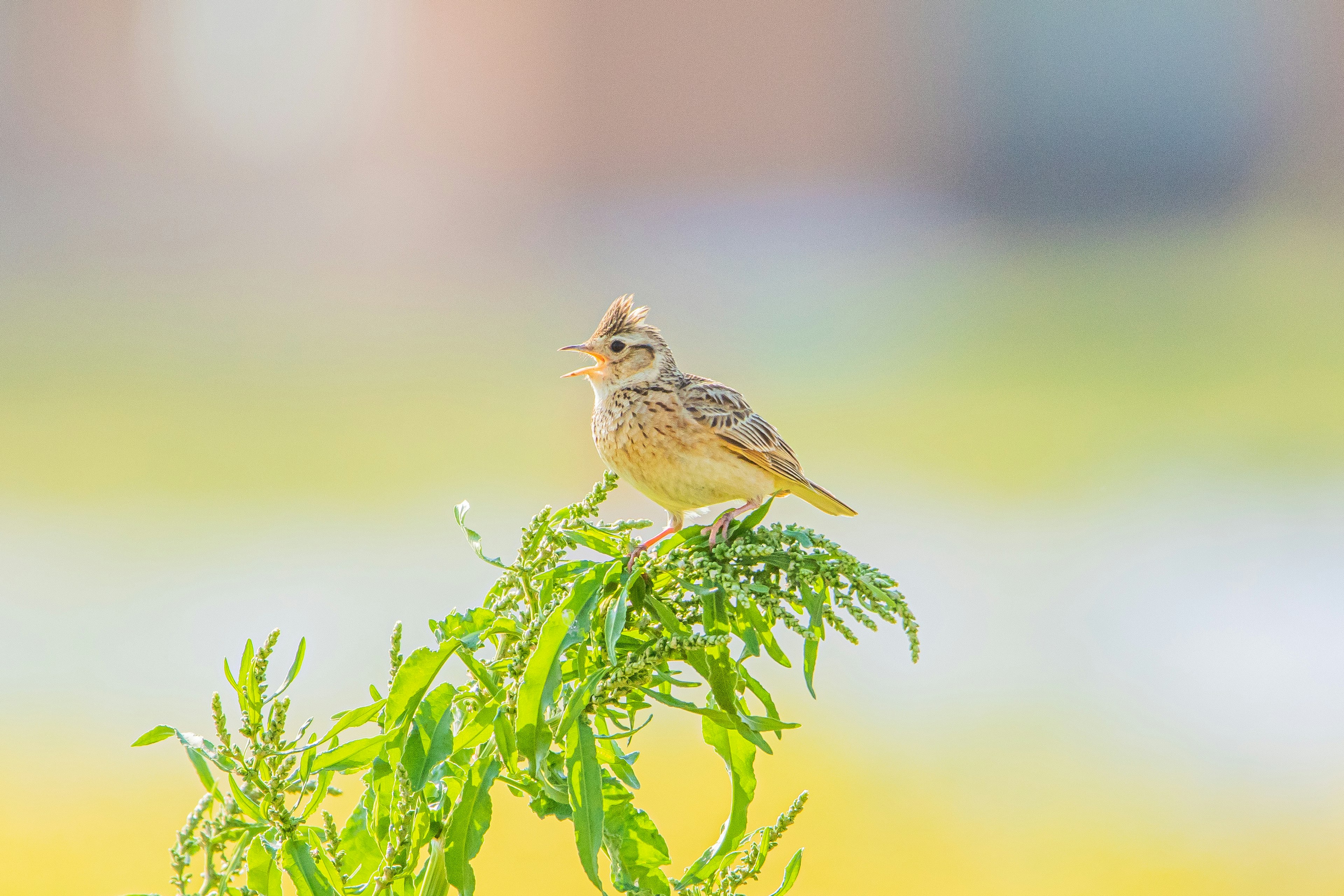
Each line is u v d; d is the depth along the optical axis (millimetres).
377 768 8328
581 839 8328
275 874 8320
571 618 8336
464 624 8344
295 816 8320
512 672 8344
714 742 8375
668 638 8352
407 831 8320
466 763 8352
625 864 8359
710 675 8352
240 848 8102
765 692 8359
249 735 8289
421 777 8320
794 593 8359
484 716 8344
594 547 8367
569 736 8336
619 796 8359
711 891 8359
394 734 8328
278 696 8320
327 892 8227
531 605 8359
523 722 8328
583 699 8336
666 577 8359
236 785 8047
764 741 8344
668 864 8359
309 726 8336
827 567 8359
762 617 8359
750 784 8367
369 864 8352
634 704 8359
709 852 8367
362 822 8352
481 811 8328
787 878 8352
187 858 7836
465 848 8328
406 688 8328
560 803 8336
